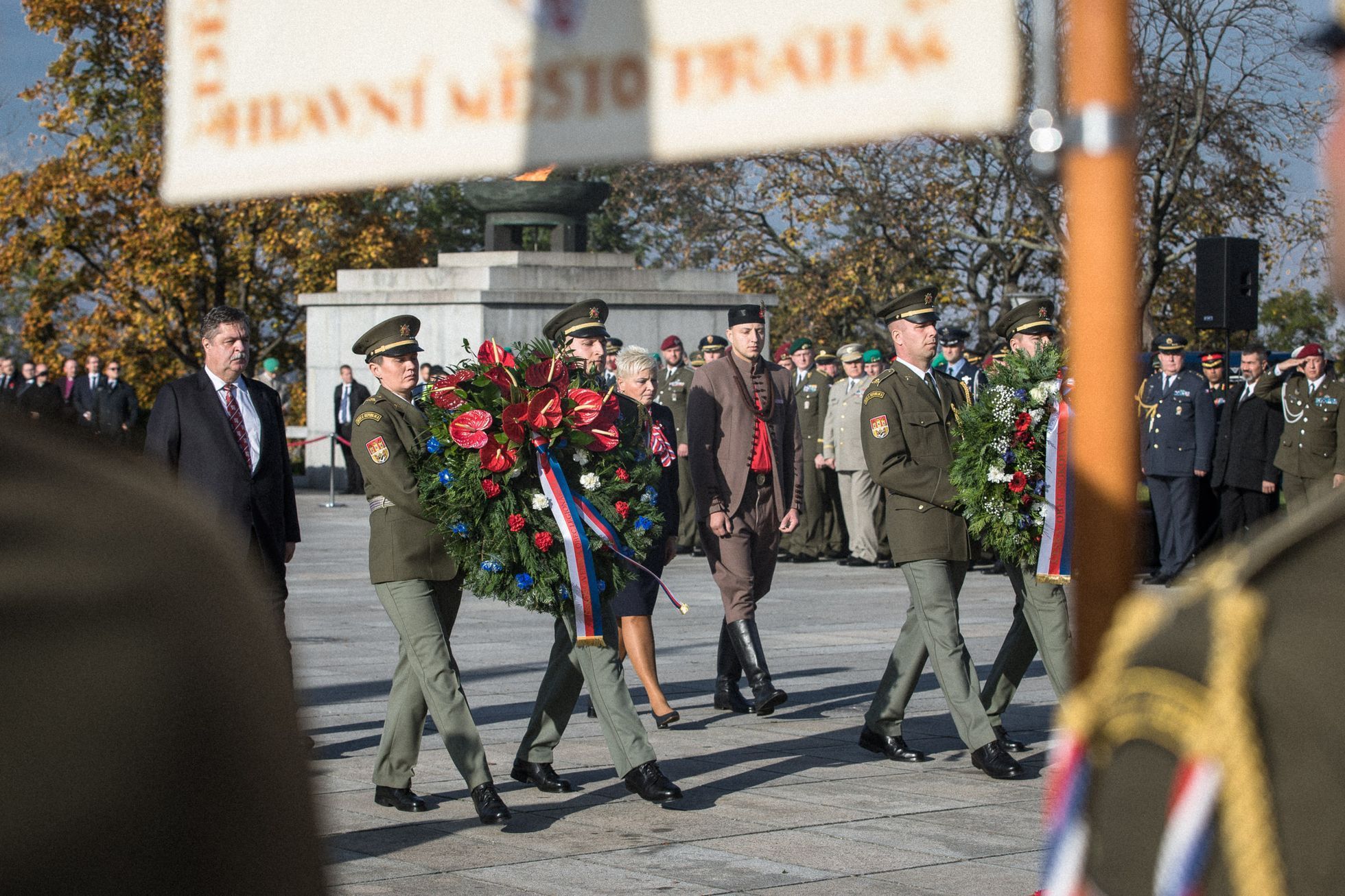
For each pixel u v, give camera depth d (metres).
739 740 9.39
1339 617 0.97
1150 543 18.33
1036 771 8.57
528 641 13.36
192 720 0.80
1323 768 0.96
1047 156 1.03
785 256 41.22
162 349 39.78
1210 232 30.14
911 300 8.75
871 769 8.59
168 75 0.98
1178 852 1.00
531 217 27.58
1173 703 1.03
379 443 7.48
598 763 8.70
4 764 0.74
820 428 20.94
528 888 6.18
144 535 0.81
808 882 6.27
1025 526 8.44
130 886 0.77
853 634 13.96
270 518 8.73
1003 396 8.43
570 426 7.50
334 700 10.38
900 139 0.82
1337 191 1.07
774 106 0.84
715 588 17.70
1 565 0.75
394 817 7.41
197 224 36.56
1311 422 17.44
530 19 0.87
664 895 6.09
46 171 34.69
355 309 29.19
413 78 0.90
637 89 0.86
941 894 6.11
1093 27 1.01
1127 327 1.05
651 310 27.52
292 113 0.93
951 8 0.81
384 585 7.48
